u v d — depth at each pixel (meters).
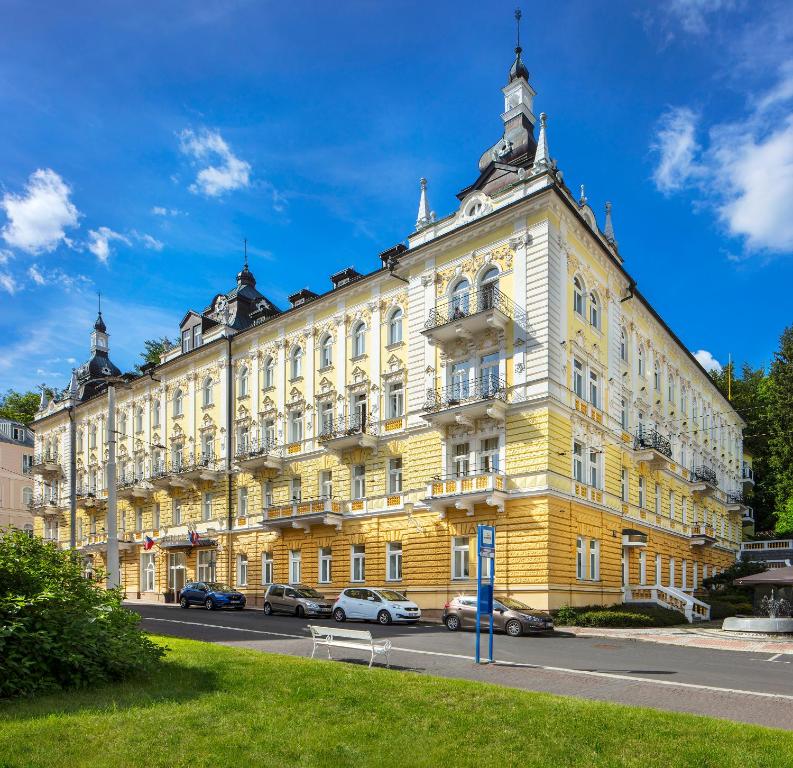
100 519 57.50
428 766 7.47
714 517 53.44
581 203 34.25
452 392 31.98
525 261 30.05
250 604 40.66
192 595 37.25
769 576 27.39
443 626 25.95
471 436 30.77
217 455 45.31
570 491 29.05
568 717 9.10
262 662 12.86
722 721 9.16
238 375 45.50
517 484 28.55
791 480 60.75
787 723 9.88
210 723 8.70
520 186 30.94
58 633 10.45
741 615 36.00
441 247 33.25
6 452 73.25
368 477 35.31
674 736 8.40
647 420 40.28
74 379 63.81
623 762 7.58
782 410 62.22
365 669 12.42
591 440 31.80
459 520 30.30
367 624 27.20
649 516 38.09
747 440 73.19
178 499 48.62
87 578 13.04
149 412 52.47
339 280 40.53
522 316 29.72
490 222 31.31
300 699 9.95
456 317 30.84
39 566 11.88
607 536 32.12
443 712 9.33
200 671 11.77
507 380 29.83
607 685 12.73
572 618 26.33
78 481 60.19
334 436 36.03
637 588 33.62
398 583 32.53
